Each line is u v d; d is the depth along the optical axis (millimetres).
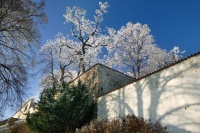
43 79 26562
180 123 7383
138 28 30391
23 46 13195
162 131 7746
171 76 8438
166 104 8234
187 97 7441
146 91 9516
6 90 11633
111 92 11977
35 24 13281
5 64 12070
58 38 28219
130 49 29453
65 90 12250
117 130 8328
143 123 8211
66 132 10984
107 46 28312
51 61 26719
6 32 12531
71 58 27234
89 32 28359
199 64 7406
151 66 28719
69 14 27844
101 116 11844
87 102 12625
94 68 14633
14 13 11961
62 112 11148
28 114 12570
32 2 12906
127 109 10266
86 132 9172
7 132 15570
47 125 10930
